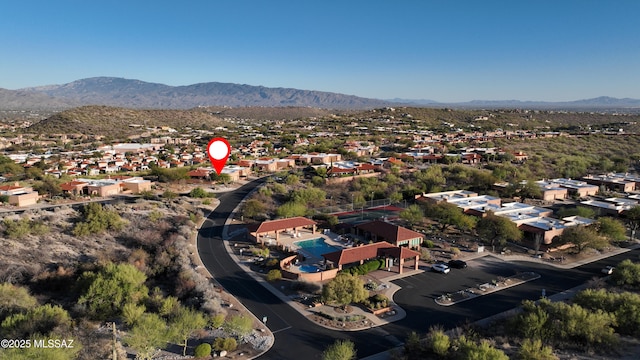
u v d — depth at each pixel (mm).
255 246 66938
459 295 49906
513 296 49781
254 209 82312
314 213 82812
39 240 64062
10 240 62000
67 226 70188
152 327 36656
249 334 40469
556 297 49344
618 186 112250
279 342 39312
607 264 60531
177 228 73375
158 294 48188
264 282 53281
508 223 67062
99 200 92125
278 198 99250
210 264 59531
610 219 72000
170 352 37438
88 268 54906
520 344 37938
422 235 66500
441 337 36469
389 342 39531
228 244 68125
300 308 46281
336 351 34125
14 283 51594
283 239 70625
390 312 45406
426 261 61000
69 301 48781
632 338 39094
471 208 82062
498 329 41406
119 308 44469
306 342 39375
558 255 64188
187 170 122312
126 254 60844
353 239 70375
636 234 75188
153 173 121688
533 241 69562
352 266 58656
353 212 85438
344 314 44781
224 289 51188
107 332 41062
